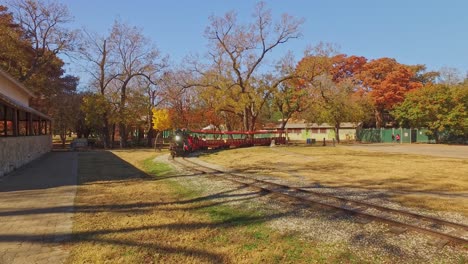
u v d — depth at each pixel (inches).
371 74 2352.4
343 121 2096.5
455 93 1739.7
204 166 746.8
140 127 2004.2
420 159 839.7
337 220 292.5
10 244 226.1
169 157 985.5
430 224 275.7
